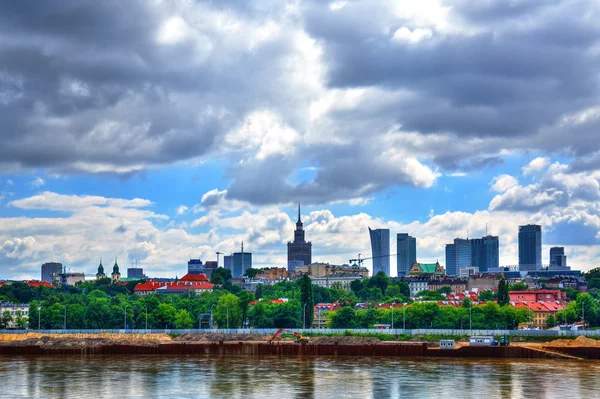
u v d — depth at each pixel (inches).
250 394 6628.9
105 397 6555.1
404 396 6481.3
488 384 7091.5
